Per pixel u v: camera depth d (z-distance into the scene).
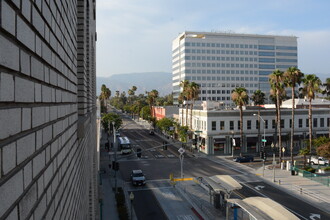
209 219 24.73
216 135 57.31
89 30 16.17
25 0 3.05
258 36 118.75
